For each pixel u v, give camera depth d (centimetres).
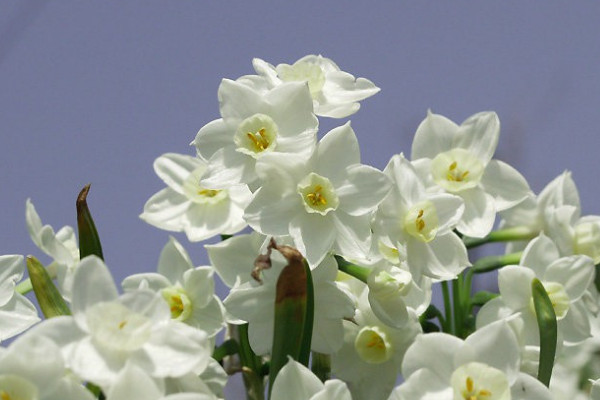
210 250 111
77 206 109
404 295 110
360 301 112
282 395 105
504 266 114
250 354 111
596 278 116
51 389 103
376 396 112
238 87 110
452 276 110
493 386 106
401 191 110
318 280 109
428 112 116
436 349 106
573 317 113
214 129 110
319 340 110
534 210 117
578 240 116
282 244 109
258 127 110
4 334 111
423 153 116
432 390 106
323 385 105
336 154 109
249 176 110
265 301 109
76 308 104
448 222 110
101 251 109
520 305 112
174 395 102
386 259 110
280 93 110
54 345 103
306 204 109
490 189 115
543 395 106
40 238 112
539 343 111
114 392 102
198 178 115
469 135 116
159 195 115
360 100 112
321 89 112
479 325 113
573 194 117
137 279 112
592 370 117
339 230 109
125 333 103
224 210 114
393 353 112
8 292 112
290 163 109
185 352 104
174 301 112
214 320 112
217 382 108
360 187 109
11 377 102
